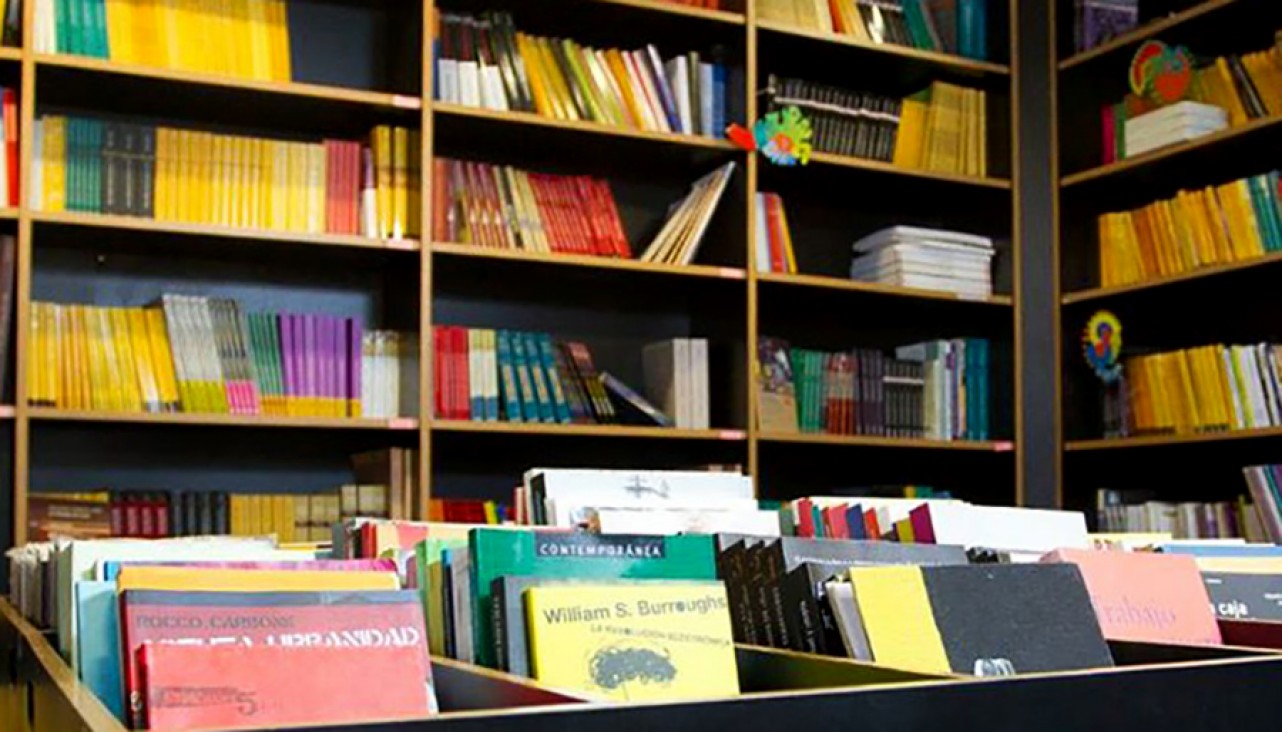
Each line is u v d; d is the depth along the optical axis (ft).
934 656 4.38
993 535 6.47
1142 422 14.90
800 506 6.44
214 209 12.43
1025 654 4.52
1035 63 16.17
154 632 3.64
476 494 14.26
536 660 4.09
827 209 16.52
